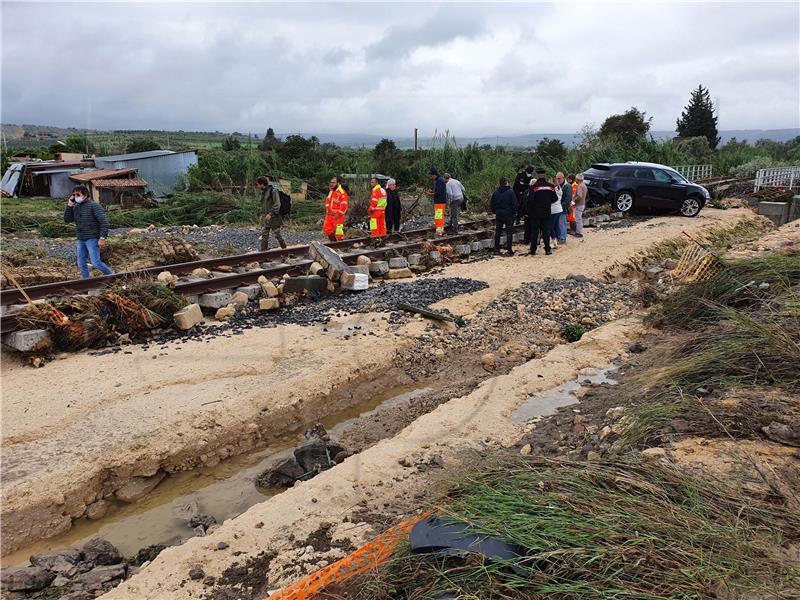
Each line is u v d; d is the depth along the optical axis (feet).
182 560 11.83
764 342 17.22
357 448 17.95
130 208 86.22
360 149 134.72
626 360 22.91
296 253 40.57
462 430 17.31
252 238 56.34
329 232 46.55
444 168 87.66
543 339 27.99
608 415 16.92
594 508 10.37
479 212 71.61
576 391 20.27
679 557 9.04
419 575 10.01
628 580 8.77
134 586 11.13
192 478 16.94
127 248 43.19
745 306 24.25
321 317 27.89
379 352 24.20
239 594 10.95
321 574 10.89
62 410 17.97
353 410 21.44
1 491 14.08
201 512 15.38
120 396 19.11
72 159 124.16
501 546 9.72
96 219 30.89
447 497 12.01
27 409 18.01
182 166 106.42
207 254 46.88
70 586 12.10
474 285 33.76
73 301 24.81
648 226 56.24
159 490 16.35
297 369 21.88
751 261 26.68
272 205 39.78
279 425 19.45
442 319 27.86
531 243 43.04
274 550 12.15
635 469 12.00
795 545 9.67
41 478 14.65
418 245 43.21
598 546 9.34
